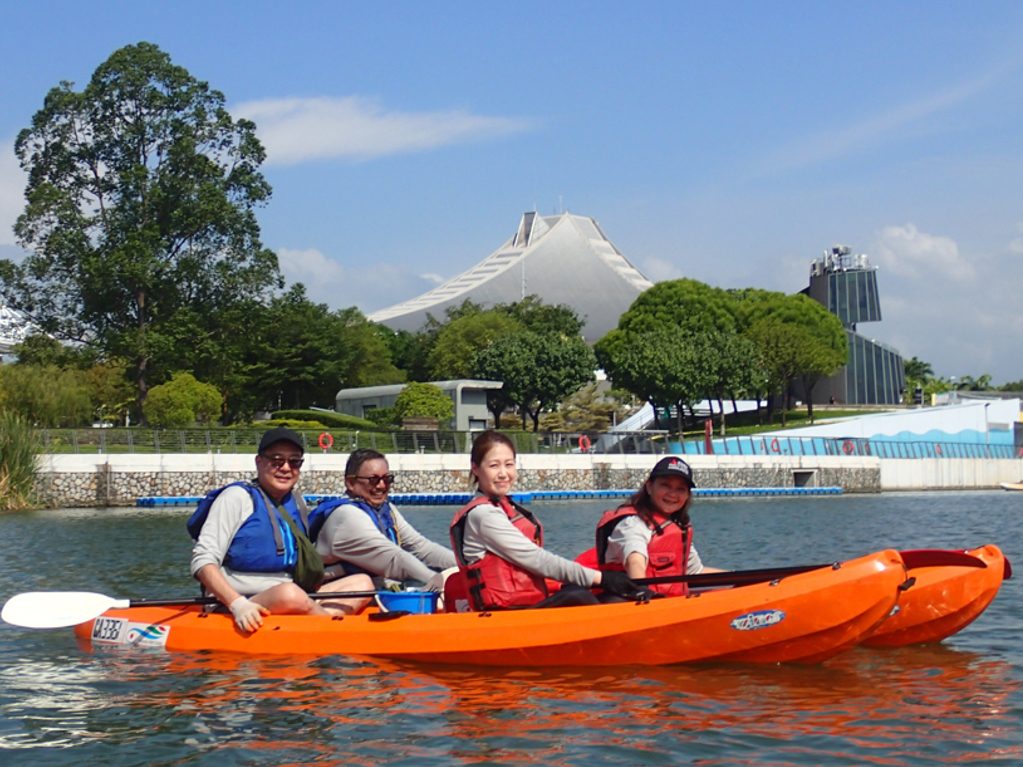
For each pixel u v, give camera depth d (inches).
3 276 1813.5
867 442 2234.3
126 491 1363.2
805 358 2797.7
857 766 214.2
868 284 3951.8
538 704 261.0
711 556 688.4
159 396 1834.4
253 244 2021.4
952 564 323.9
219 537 315.9
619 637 289.7
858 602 280.2
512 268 5866.1
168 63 1974.7
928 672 293.9
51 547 727.1
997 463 2418.8
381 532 331.6
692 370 2493.8
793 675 289.0
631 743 229.9
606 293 5984.3
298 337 2839.6
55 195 1833.2
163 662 309.9
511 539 297.6
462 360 3191.4
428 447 1672.0
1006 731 238.1
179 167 1966.0
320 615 319.3
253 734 240.5
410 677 287.4
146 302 1916.8
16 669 305.0
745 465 1971.0
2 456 1228.5
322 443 1531.7
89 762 224.1
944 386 4505.4
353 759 222.8
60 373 1723.7
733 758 219.8
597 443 1950.1
